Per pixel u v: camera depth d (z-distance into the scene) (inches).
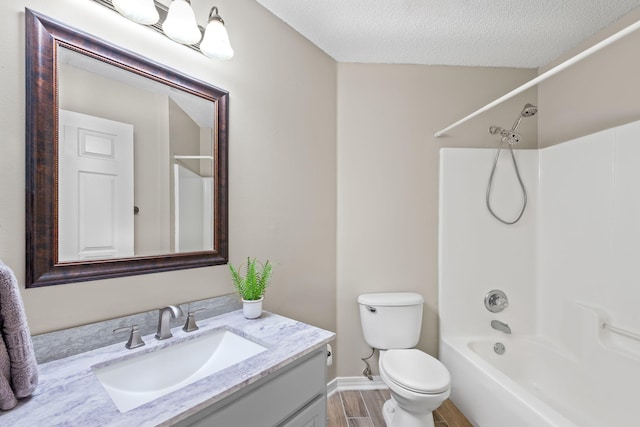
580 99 76.1
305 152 71.7
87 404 26.1
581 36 73.0
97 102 37.9
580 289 69.9
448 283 80.8
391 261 82.5
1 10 31.2
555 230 77.2
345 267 81.4
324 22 67.2
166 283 45.0
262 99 61.1
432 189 83.8
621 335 60.7
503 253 81.8
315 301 74.3
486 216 81.8
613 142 63.4
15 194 31.9
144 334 41.4
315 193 74.5
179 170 46.7
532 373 75.4
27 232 32.4
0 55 31.0
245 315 49.7
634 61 64.2
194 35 42.1
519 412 51.0
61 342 34.3
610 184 63.9
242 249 57.1
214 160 51.6
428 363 61.9
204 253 49.8
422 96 84.4
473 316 80.7
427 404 53.6
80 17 36.7
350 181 81.9
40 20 33.3
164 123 44.9
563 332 73.3
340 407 71.7
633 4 62.0
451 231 81.4
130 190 41.0
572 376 67.6
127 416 24.5
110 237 38.9
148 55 43.1
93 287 37.4
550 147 79.1
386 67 83.6
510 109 87.0
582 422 61.9
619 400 57.7
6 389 24.8
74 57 36.0
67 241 35.2
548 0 60.8
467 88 85.6
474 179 81.9
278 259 64.7
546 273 79.4
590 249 67.9
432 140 84.2
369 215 82.3
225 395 28.3
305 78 71.9
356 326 81.1
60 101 34.7
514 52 79.8
